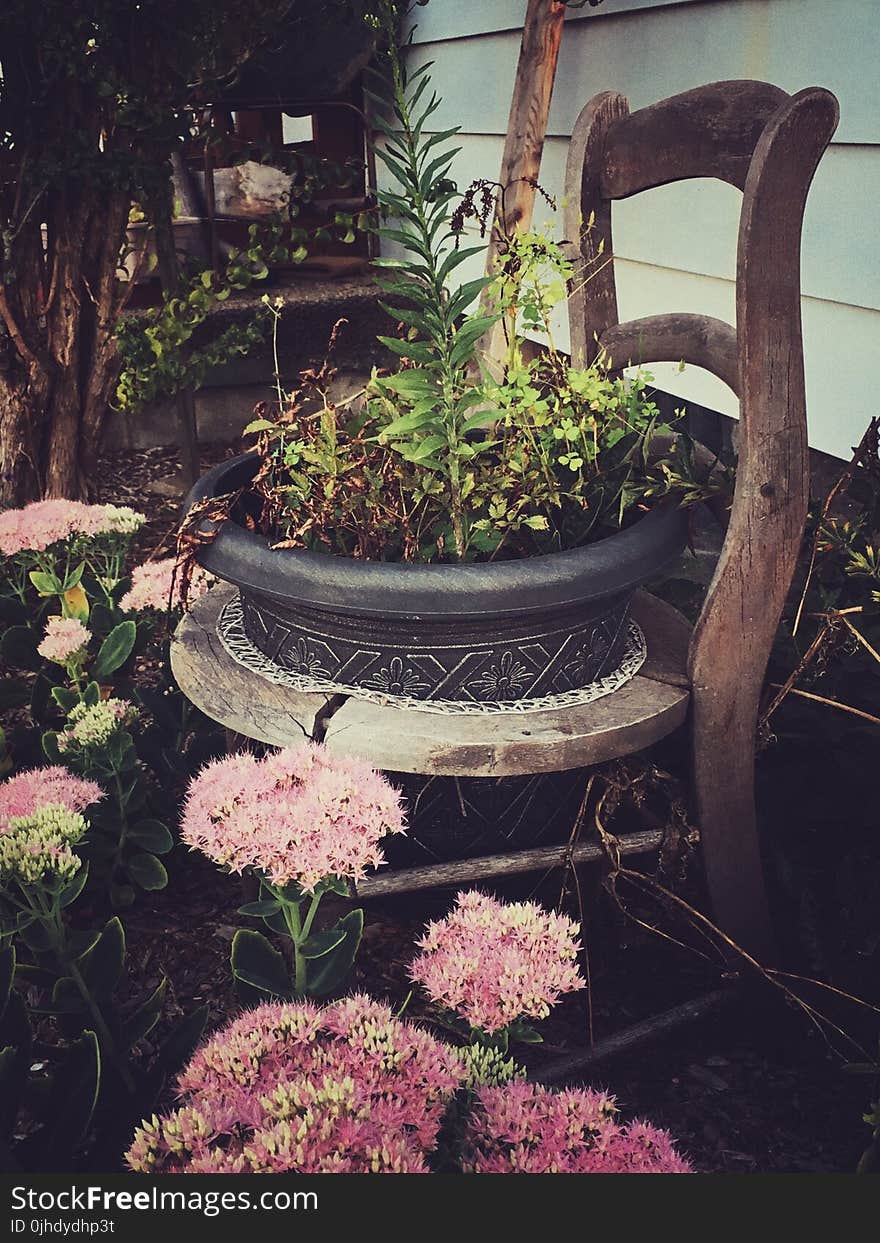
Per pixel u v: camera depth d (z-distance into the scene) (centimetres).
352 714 87
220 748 123
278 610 92
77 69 179
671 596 124
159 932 115
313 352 257
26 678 165
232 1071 60
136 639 133
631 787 97
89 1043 72
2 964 71
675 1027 97
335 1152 54
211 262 243
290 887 74
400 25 224
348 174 226
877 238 124
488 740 83
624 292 172
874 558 104
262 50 222
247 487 97
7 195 197
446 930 70
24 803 82
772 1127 90
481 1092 60
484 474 98
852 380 132
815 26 127
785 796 108
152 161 198
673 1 150
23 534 130
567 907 109
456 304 91
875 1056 93
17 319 205
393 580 82
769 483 88
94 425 217
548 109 168
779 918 110
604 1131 58
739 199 142
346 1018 62
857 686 109
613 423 104
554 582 83
